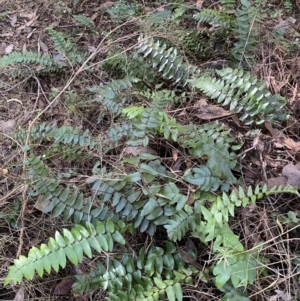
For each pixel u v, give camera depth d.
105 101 0.76
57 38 0.91
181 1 0.98
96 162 0.67
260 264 0.52
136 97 0.78
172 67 0.78
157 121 0.62
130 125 0.69
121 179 0.59
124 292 0.52
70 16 1.06
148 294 0.51
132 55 0.83
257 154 0.66
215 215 0.52
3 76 0.92
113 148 0.71
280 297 0.51
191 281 0.53
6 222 0.65
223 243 0.51
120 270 0.54
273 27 0.87
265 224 0.57
